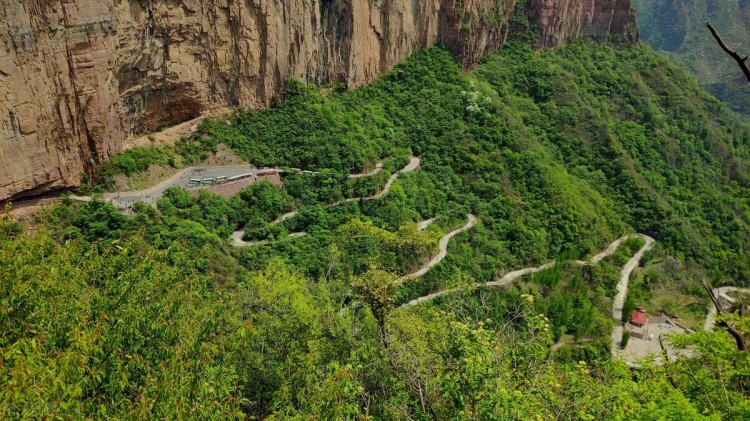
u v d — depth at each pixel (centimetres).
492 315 4591
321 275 5075
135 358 1764
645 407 1994
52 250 2481
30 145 4306
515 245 6800
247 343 2748
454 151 7850
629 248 7844
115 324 1941
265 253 5169
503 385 1805
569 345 5744
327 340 3059
